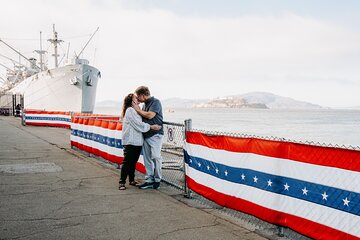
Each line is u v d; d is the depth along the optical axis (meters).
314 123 100.31
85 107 33.91
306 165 4.09
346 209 3.63
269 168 4.59
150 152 6.94
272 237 4.36
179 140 6.97
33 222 4.79
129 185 7.21
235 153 5.18
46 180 7.56
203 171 5.89
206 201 6.11
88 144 11.32
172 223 4.81
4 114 49.88
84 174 8.30
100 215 5.12
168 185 7.36
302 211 4.11
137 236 4.30
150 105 6.86
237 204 5.12
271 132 56.41
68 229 4.52
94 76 34.78
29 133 20.09
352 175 3.58
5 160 10.38
